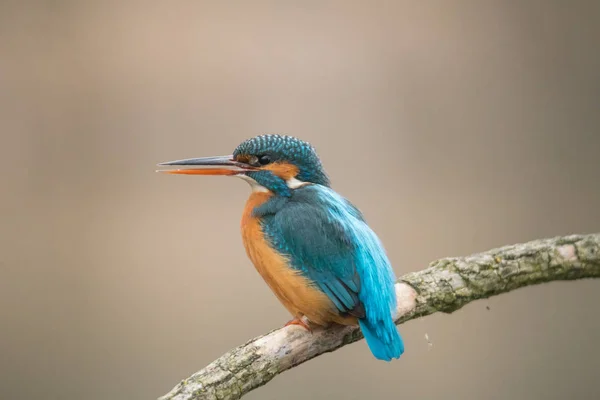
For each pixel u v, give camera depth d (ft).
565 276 26.30
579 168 48.44
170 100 47.03
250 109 46.52
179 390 20.71
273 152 25.72
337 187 45.01
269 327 39.96
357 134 46.09
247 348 22.18
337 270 23.06
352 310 22.68
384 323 22.70
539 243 26.71
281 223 24.11
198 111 46.78
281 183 25.50
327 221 23.82
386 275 23.59
